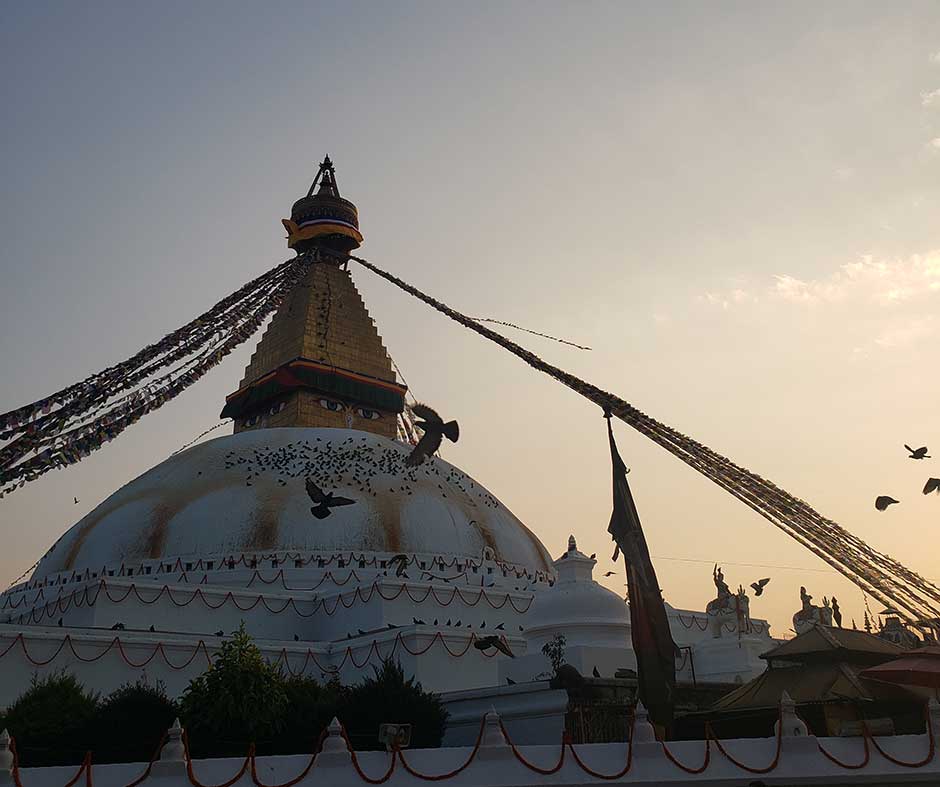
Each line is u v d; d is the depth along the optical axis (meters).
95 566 41.47
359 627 36.34
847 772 19.72
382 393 57.28
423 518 44.03
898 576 20.97
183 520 42.22
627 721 24.00
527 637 29.17
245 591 37.12
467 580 41.72
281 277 36.22
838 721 22.03
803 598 40.81
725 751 19.47
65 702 23.33
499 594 39.28
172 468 47.38
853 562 21.17
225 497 43.06
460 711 26.69
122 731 22.59
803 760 19.70
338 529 41.78
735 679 33.28
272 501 42.66
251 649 23.67
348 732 23.00
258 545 41.03
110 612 34.06
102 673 29.91
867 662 24.05
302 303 57.69
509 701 25.64
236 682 22.39
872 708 22.55
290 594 38.22
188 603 35.78
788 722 20.27
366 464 46.56
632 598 22.16
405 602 36.56
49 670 29.06
